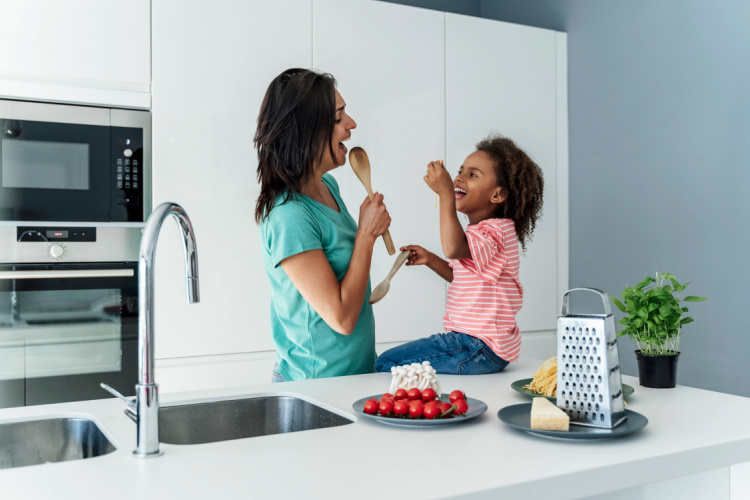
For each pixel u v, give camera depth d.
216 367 2.23
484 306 1.49
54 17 2.03
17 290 2.01
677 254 2.46
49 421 1.12
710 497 1.13
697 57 2.36
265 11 2.29
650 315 1.33
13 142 2.00
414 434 0.97
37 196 2.03
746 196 2.21
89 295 2.11
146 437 0.87
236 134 2.26
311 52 2.37
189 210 2.20
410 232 2.55
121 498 0.71
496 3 3.25
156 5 2.15
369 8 2.46
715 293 2.33
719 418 1.06
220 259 2.24
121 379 2.15
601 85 2.75
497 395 1.23
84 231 2.10
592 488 0.81
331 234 1.39
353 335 1.45
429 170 1.69
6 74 1.98
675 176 2.45
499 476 0.78
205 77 2.22
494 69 2.71
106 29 2.09
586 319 0.96
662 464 0.87
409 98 2.53
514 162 1.90
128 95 2.12
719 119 2.29
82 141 2.09
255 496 0.72
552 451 0.88
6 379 2.00
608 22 2.70
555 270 2.87
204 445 0.92
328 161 1.43
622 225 2.67
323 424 1.16
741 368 2.24
